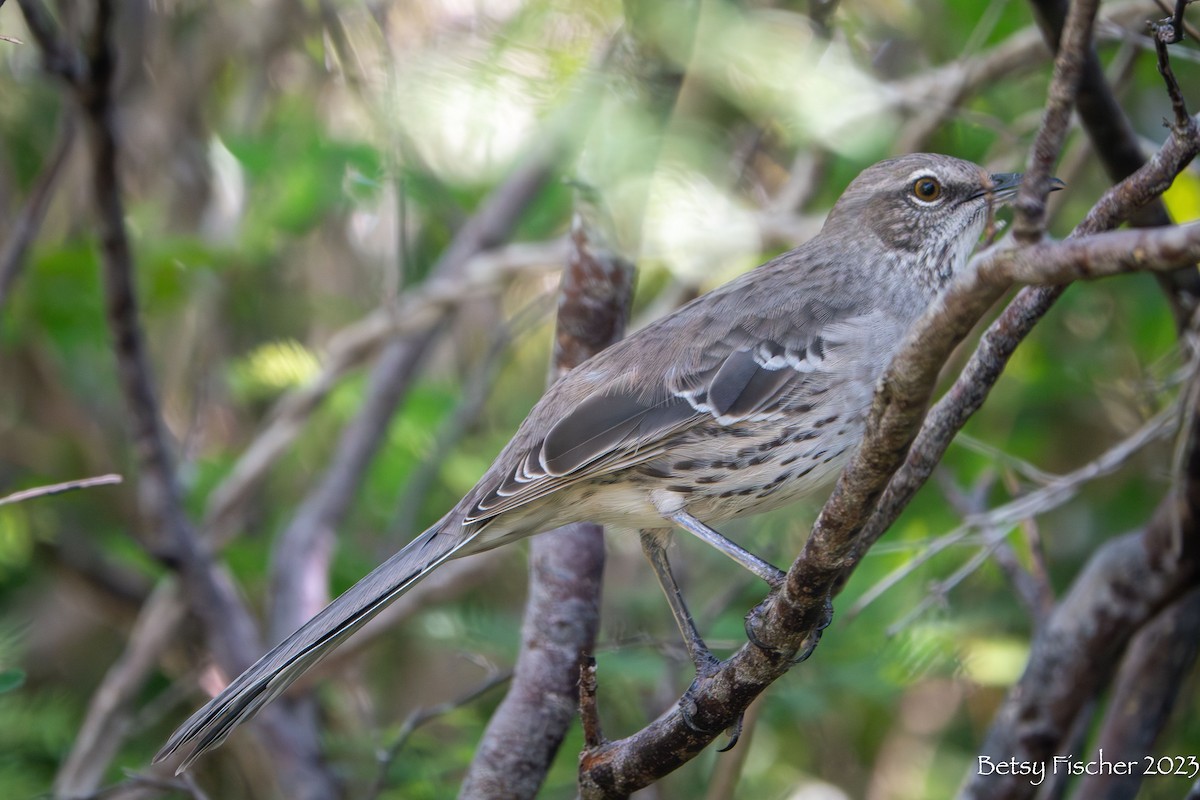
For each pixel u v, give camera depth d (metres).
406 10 11.38
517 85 8.27
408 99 8.69
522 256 12.43
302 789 10.62
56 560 13.22
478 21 10.20
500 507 7.70
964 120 11.05
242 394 13.45
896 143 11.43
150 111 13.98
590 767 6.67
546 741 8.09
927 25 12.49
